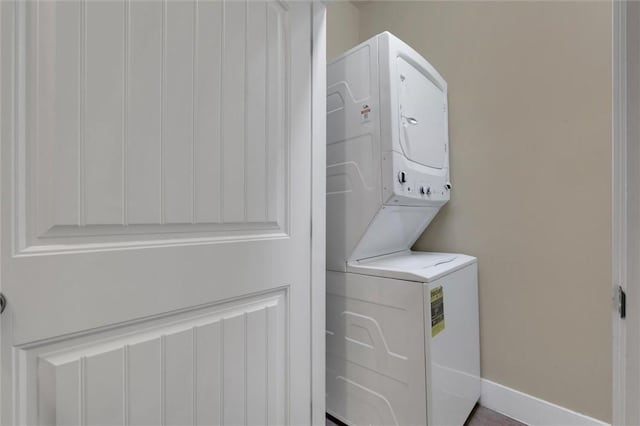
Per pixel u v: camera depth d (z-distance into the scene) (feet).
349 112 5.28
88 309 2.40
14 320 2.10
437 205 6.22
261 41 3.63
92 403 2.45
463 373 5.42
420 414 4.38
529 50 5.78
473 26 6.49
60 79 2.29
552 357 5.52
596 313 5.11
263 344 3.66
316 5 4.35
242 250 3.44
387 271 4.73
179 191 2.91
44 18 2.23
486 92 6.31
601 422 5.04
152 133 2.74
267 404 3.67
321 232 4.42
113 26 2.53
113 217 2.53
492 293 6.19
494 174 6.20
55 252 2.27
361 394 5.04
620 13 1.76
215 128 3.18
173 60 2.87
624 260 1.74
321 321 4.38
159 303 2.79
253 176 3.54
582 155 5.24
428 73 5.82
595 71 5.12
